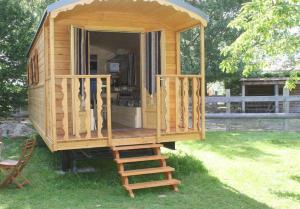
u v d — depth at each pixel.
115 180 7.28
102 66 11.90
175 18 8.11
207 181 7.27
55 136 6.73
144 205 5.89
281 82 19.02
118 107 10.11
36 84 10.85
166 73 8.73
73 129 7.22
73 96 6.91
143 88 8.61
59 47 7.92
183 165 8.21
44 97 8.39
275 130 15.23
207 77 18.30
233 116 15.16
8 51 15.11
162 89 8.06
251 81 19.30
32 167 8.55
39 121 10.09
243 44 7.77
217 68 17.89
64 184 7.08
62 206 5.88
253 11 7.42
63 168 7.98
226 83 21.19
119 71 11.49
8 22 15.17
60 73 7.93
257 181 7.28
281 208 5.71
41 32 8.98
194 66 17.84
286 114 14.88
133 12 8.36
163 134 7.50
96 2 7.20
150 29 8.54
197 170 8.07
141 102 8.70
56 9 6.67
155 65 8.43
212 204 5.92
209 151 10.59
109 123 7.12
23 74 15.68
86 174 7.77
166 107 7.57
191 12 7.41
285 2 7.04
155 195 6.43
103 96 10.66
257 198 6.23
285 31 7.91
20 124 17.36
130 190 6.35
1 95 15.16
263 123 16.31
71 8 6.77
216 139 12.95
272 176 7.65
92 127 8.09
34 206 5.88
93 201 6.12
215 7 17.59
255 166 8.55
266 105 19.56
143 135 7.44
